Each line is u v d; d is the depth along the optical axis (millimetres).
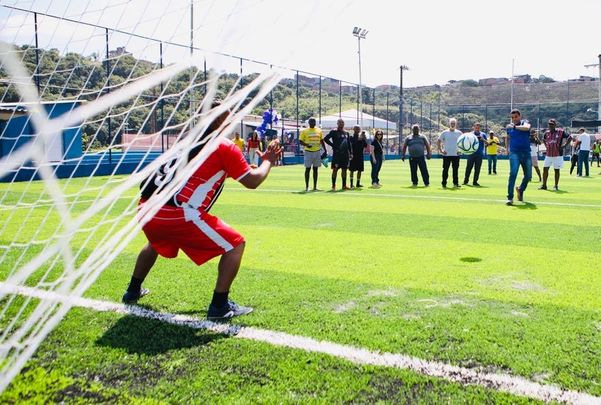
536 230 6895
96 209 2117
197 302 3736
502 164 29984
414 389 2441
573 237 6391
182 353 2844
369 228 7059
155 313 3490
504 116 66188
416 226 7223
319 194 11734
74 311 3504
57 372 2605
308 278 4426
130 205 2393
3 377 2135
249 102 2428
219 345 2949
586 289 4125
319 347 2916
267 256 5297
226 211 8781
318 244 5941
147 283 4219
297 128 31375
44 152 1958
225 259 3355
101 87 2670
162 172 2602
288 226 7234
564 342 3012
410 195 11453
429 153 13781
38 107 1873
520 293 4008
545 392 2412
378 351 2865
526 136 9602
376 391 2422
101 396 2379
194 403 2316
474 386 2471
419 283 4285
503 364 2711
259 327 3236
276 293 3977
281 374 2592
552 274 4602
